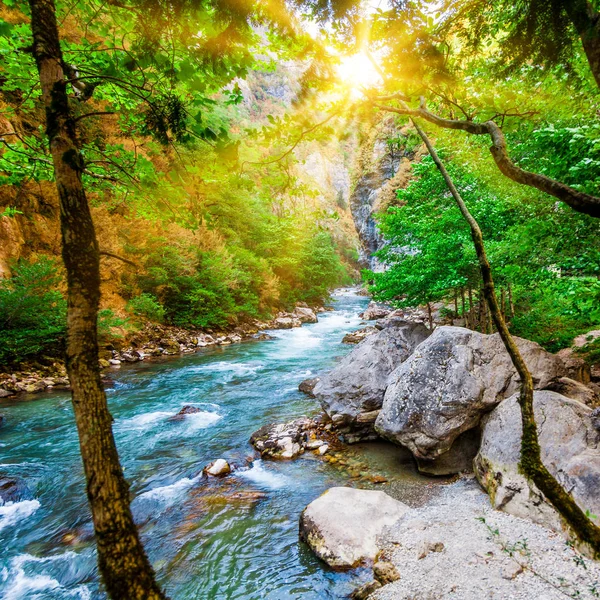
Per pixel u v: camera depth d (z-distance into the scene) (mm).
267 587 3441
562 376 5766
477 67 2160
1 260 12508
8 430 7582
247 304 23531
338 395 7047
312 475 5531
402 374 5926
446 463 5207
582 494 3264
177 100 2225
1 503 5016
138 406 9062
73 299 1358
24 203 14078
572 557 3027
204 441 6969
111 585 1241
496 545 3318
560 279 5594
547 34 1870
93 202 5926
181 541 4137
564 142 4199
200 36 1896
